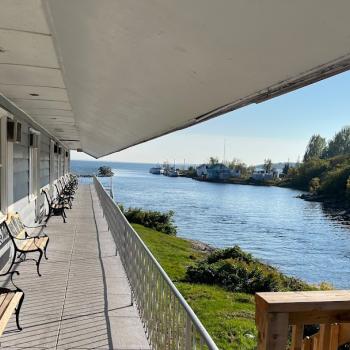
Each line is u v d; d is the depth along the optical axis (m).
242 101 2.06
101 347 3.03
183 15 1.35
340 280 12.98
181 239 14.80
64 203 10.12
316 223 28.48
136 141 6.69
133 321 3.52
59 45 2.35
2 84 3.72
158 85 2.37
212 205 38.69
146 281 3.28
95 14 1.64
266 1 1.04
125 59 2.12
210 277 7.50
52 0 1.68
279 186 77.25
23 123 6.26
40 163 8.73
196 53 1.63
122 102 3.38
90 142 11.71
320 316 1.27
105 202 9.23
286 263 15.27
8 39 2.28
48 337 3.17
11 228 4.98
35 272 4.91
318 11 0.99
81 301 3.96
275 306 1.24
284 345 1.25
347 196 41.84
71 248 6.28
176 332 2.31
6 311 2.74
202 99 2.30
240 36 1.32
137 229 14.62
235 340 4.64
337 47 1.15
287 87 1.63
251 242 19.77
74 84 3.43
